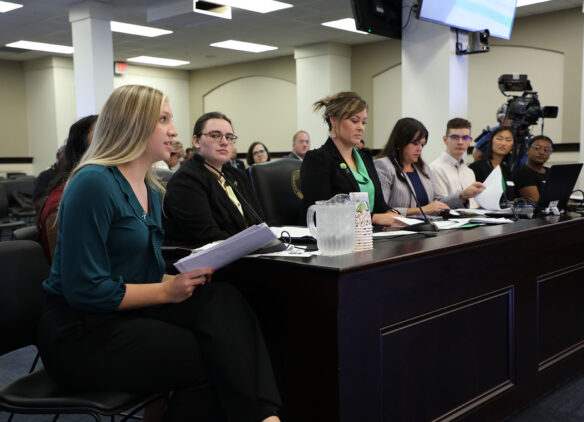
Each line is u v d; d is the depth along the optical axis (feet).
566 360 7.45
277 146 36.06
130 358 4.20
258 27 26.86
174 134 4.76
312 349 4.63
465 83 16.42
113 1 22.50
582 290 7.82
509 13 16.38
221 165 7.43
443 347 5.49
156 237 4.72
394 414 4.99
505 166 11.76
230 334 4.29
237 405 4.18
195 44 30.63
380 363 4.81
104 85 23.06
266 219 8.09
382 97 31.45
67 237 4.20
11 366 8.59
